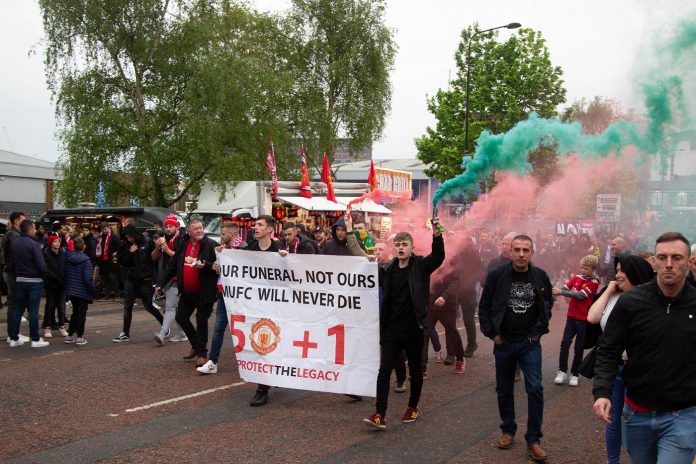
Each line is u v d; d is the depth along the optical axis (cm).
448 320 811
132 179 2233
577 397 706
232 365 812
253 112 2370
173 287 916
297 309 634
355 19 3241
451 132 2703
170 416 590
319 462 480
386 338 570
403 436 548
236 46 2844
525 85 2508
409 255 569
